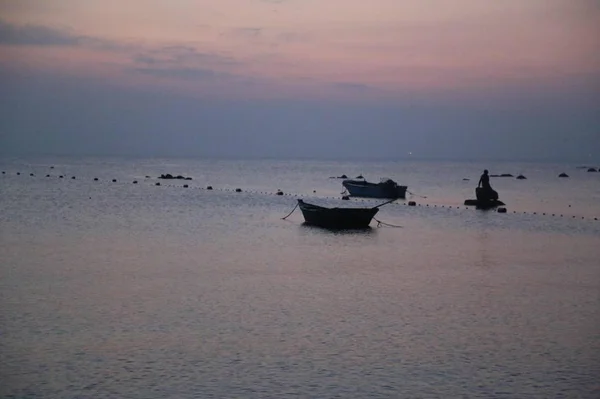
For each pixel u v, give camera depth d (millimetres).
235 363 23609
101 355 24219
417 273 39688
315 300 32438
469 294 34250
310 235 55438
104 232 55594
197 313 29688
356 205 85000
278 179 164250
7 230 56000
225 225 61531
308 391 21422
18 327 27328
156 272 38562
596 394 21547
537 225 64375
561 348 25641
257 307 30906
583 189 133750
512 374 23031
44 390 21234
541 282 37406
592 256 46406
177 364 23453
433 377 22688
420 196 106250
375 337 26641
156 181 139375
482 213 75375
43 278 36469
